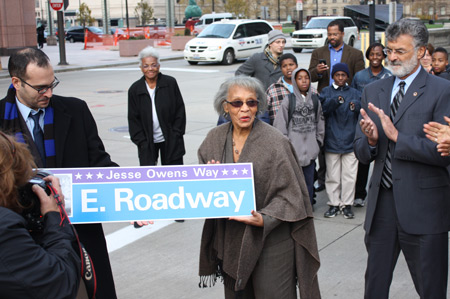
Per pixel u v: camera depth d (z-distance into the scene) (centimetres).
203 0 7762
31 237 206
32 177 225
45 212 223
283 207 293
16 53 290
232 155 311
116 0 8869
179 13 8788
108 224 606
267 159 299
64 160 315
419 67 329
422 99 323
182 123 620
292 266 309
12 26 2877
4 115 303
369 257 348
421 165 321
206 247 320
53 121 313
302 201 297
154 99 605
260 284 304
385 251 341
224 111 316
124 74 2144
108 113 1289
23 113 306
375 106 341
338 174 608
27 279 193
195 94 1567
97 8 9056
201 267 323
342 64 596
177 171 300
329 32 709
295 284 315
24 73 286
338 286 443
